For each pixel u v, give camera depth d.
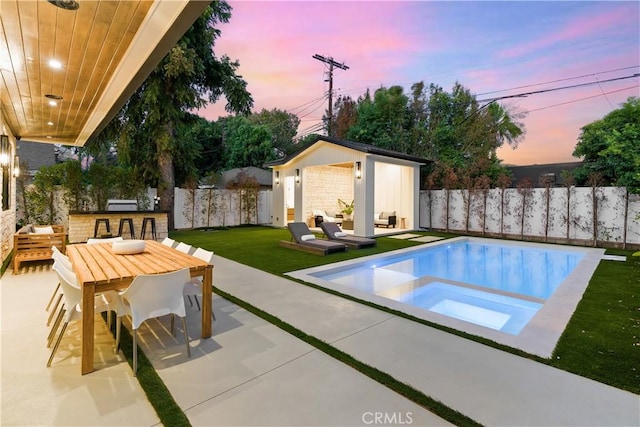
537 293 5.47
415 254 8.30
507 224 10.78
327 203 15.39
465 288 5.63
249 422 1.95
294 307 3.97
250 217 15.01
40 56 3.59
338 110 23.39
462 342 3.04
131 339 3.09
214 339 3.10
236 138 24.23
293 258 7.02
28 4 2.64
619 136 9.95
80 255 3.81
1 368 2.53
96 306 3.01
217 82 13.87
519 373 2.50
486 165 13.32
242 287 4.82
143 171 12.77
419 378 2.42
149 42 3.17
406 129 17.50
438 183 13.48
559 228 9.70
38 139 7.99
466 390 2.27
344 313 3.78
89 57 3.61
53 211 10.10
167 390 2.26
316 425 1.93
